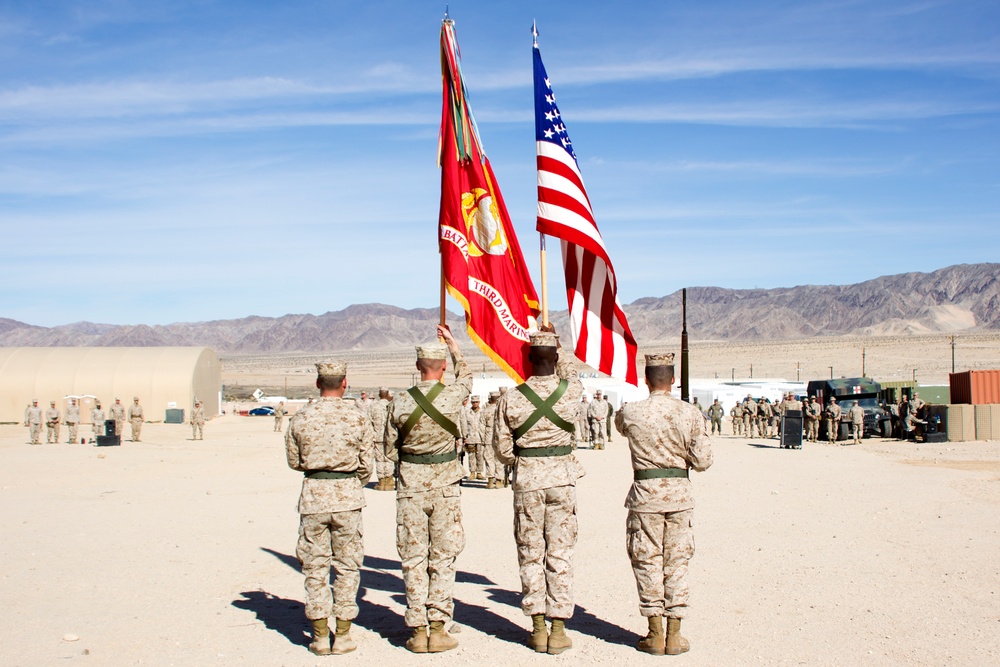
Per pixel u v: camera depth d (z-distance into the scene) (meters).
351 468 6.91
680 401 6.85
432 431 6.89
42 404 51.41
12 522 13.61
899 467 22.81
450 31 9.28
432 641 6.82
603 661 6.55
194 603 8.42
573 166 9.34
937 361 114.88
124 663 6.55
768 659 6.62
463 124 9.22
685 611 6.75
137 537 12.20
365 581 9.56
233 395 96.25
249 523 13.54
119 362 53.12
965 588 8.98
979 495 16.73
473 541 12.01
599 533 12.46
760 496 16.62
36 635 7.28
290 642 7.10
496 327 8.95
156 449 31.33
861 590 8.90
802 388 57.31
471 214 9.09
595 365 9.13
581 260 9.31
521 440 6.86
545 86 9.42
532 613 6.81
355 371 174.38
